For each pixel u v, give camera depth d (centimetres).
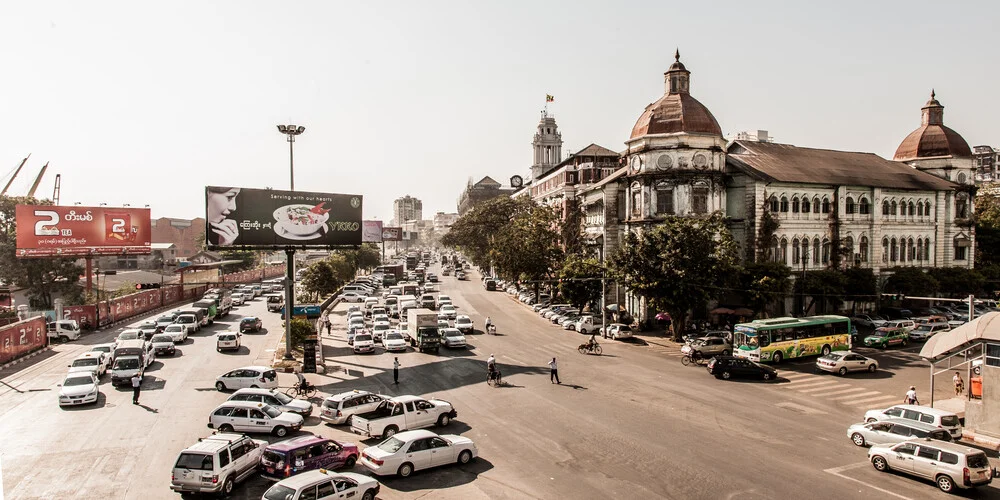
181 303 8706
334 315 7725
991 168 18288
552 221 8688
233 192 4716
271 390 3291
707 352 4828
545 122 16950
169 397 3600
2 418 3169
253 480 2427
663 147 6216
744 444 2828
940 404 3556
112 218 7606
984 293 7650
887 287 7038
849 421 3228
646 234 5512
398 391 3825
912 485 2367
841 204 6700
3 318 5750
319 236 5125
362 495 2145
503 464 2584
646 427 3084
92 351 4384
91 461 2567
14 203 7569
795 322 4834
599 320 6319
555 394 3753
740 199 6356
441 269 16975
